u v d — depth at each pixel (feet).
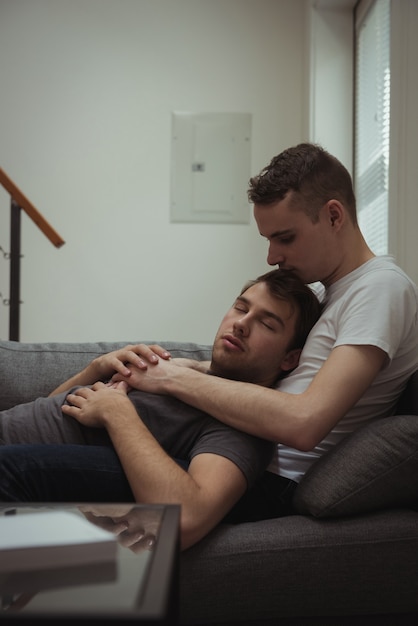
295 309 5.04
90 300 12.98
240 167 13.16
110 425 4.21
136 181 13.11
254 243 13.12
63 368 6.27
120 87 13.17
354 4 11.84
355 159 11.80
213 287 13.05
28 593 1.79
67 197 13.05
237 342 4.95
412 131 7.14
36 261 12.98
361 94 11.50
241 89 13.21
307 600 3.68
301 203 4.91
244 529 3.85
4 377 6.16
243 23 13.24
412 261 7.14
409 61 7.19
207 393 4.40
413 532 3.77
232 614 3.66
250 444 4.14
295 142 13.15
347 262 5.08
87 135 13.12
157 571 1.89
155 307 13.02
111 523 2.45
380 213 10.10
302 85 13.12
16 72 13.11
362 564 3.70
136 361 4.96
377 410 4.80
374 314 4.41
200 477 3.82
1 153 13.04
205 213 13.12
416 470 3.86
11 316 10.01
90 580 1.89
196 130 13.17
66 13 13.19
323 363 4.51
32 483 3.90
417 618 3.81
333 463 4.00
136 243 13.06
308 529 3.80
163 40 13.21
